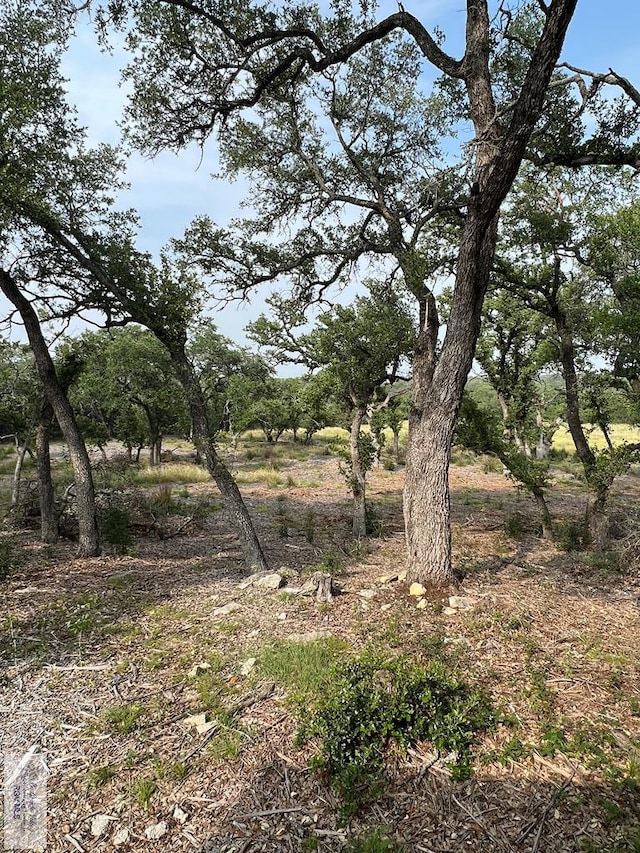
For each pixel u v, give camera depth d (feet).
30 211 26.91
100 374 80.43
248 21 23.43
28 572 29.14
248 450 113.50
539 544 37.17
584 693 15.42
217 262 31.32
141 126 27.14
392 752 12.82
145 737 13.91
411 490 24.76
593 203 31.24
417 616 21.17
